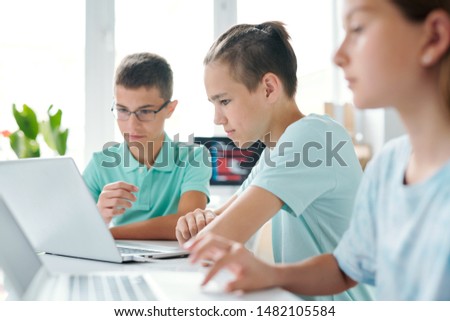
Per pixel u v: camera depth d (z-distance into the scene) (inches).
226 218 34.5
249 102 40.9
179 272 33.0
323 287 29.1
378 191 27.1
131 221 60.9
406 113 22.7
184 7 89.8
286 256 42.0
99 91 88.0
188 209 57.1
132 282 29.8
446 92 21.1
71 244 39.4
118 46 88.5
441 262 20.7
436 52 21.0
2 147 81.7
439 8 21.0
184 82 89.4
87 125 87.7
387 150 27.6
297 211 36.6
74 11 87.6
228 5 91.0
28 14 86.4
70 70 87.7
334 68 93.9
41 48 86.8
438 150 22.4
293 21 92.5
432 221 21.8
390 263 24.0
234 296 26.1
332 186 38.4
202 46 90.1
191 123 88.4
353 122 93.4
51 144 80.0
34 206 36.7
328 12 94.1
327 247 40.1
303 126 39.1
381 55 21.5
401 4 21.2
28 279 26.8
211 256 26.1
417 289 22.2
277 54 41.6
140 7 88.9
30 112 78.1
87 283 29.5
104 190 49.4
